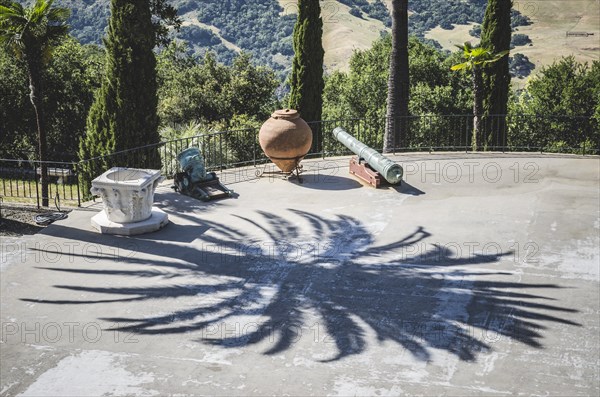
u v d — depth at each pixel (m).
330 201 12.12
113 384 6.53
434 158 15.17
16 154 40.50
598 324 7.59
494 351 7.04
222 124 38.94
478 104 23.30
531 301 8.16
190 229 10.73
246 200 12.23
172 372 6.72
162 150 21.88
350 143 14.20
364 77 43.69
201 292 8.48
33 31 24.53
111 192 10.36
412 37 46.34
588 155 15.23
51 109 39.94
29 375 6.70
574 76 39.94
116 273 9.04
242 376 6.63
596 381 6.48
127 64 19.80
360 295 8.35
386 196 12.38
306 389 6.40
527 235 10.34
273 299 8.28
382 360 6.89
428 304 8.10
